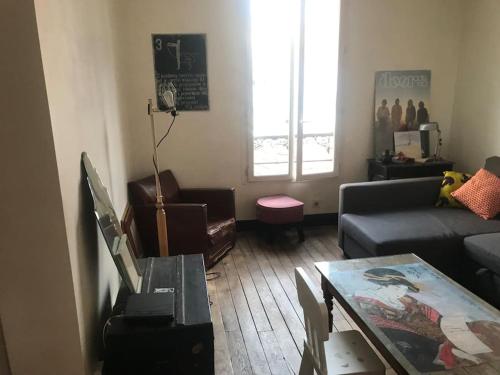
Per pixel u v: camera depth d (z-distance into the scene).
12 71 1.38
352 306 1.89
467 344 1.61
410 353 1.56
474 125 4.29
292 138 4.25
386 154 4.25
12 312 1.56
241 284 3.27
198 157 4.15
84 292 1.74
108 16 3.07
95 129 2.28
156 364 1.70
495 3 3.89
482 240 2.93
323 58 4.12
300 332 2.63
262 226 4.29
